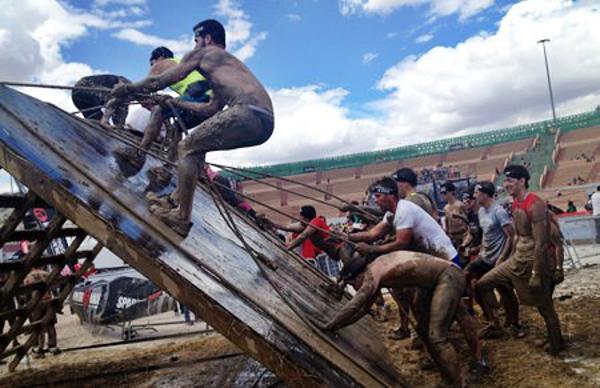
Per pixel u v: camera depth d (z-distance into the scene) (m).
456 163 58.47
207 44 4.82
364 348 4.95
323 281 7.29
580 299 8.01
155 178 5.86
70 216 4.08
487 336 6.53
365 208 8.06
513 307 6.45
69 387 6.29
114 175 5.23
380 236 5.94
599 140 51.34
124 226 4.06
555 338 5.50
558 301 8.06
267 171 65.94
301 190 59.72
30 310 6.57
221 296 3.81
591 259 12.60
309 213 8.05
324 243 7.98
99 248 7.19
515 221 5.80
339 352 4.11
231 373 6.20
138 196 4.98
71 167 4.65
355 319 4.51
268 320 3.97
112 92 4.88
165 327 10.05
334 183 59.75
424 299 5.07
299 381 3.51
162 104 5.24
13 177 4.23
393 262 4.63
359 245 5.37
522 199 5.66
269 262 5.75
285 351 3.59
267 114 4.60
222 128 4.44
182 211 4.59
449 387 5.10
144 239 4.04
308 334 4.07
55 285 6.80
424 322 5.12
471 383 5.07
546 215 5.40
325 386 3.49
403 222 5.23
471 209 8.28
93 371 6.83
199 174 4.98
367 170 62.56
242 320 3.60
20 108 5.32
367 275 4.58
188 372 6.42
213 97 5.10
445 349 4.59
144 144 5.85
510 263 5.89
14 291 5.93
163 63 6.09
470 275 7.00
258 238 7.23
